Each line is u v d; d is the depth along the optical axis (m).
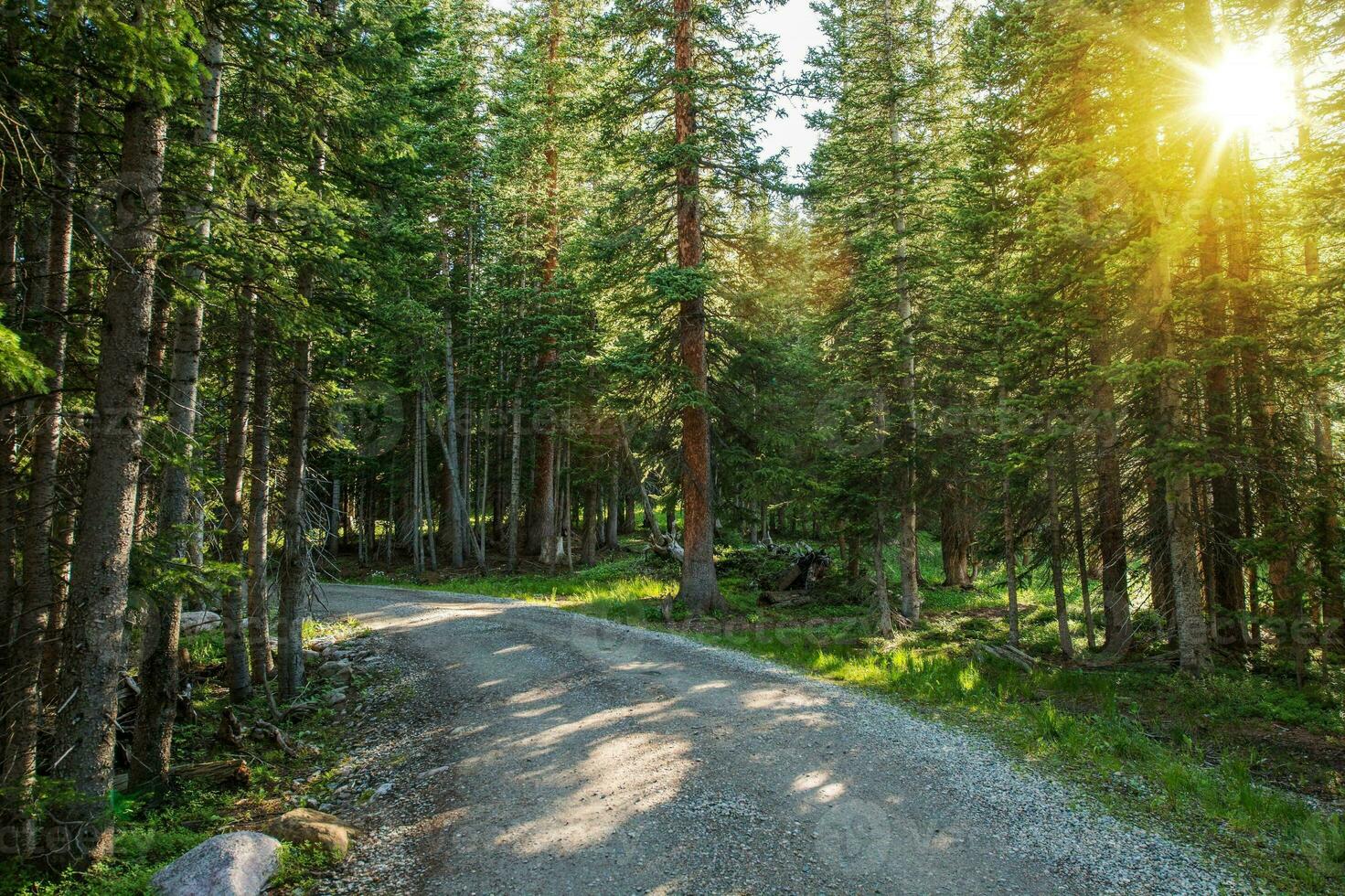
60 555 7.89
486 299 31.62
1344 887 5.73
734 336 20.86
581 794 7.92
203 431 11.33
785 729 9.73
